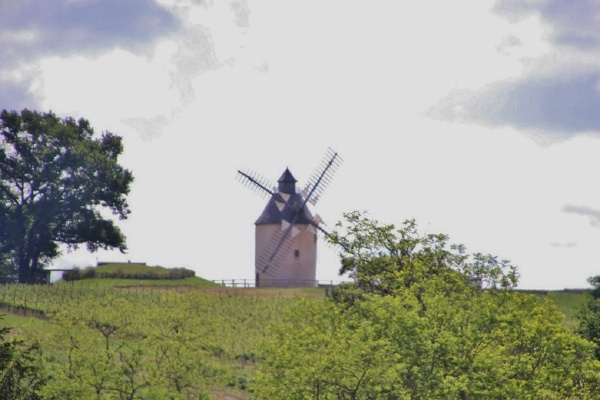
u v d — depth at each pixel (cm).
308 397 4519
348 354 4428
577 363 4650
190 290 10062
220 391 6191
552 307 4931
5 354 4219
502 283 5312
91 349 5338
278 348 4700
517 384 4359
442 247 5497
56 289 9419
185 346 5566
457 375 4512
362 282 5656
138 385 5228
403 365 4362
